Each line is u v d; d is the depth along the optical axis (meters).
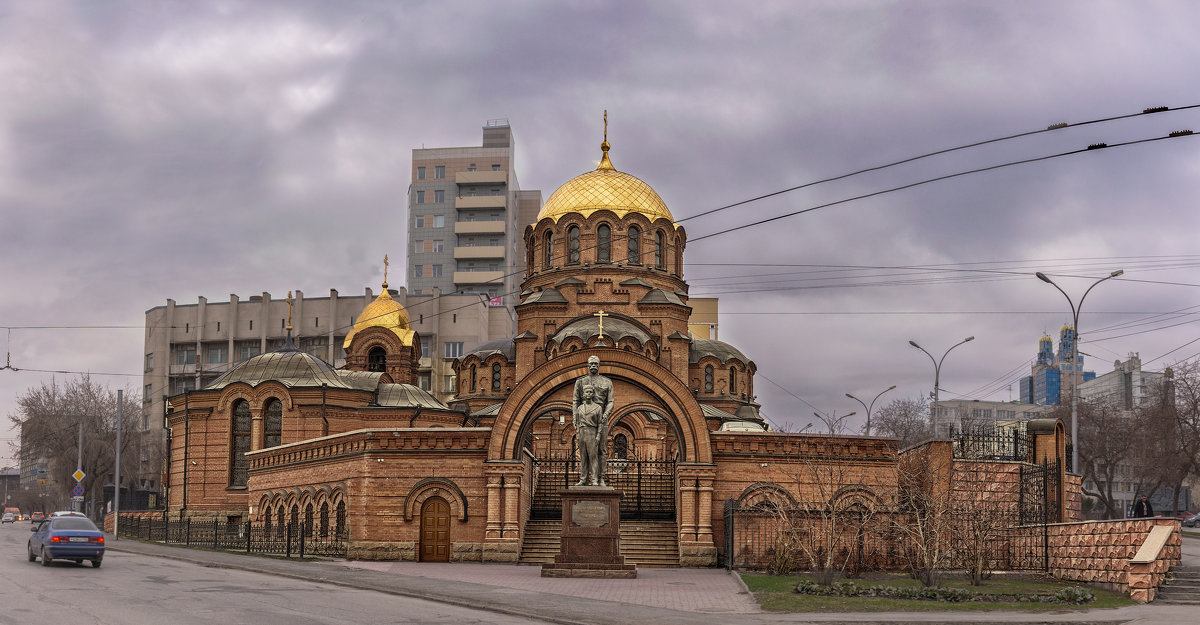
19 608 26.02
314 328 134.88
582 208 68.88
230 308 137.12
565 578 38.47
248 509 63.06
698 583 37.28
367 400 68.12
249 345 136.88
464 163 158.75
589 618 26.53
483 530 47.47
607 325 64.69
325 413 65.81
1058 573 38.41
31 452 102.88
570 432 63.12
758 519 43.66
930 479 42.47
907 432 114.56
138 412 130.38
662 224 69.56
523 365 65.94
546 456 62.78
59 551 38.97
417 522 47.81
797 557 42.69
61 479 101.19
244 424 67.44
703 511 47.50
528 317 67.44
